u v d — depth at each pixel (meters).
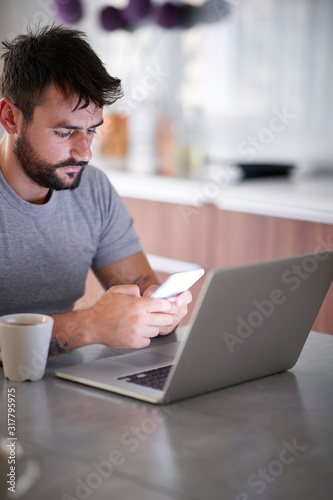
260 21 3.06
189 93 3.37
